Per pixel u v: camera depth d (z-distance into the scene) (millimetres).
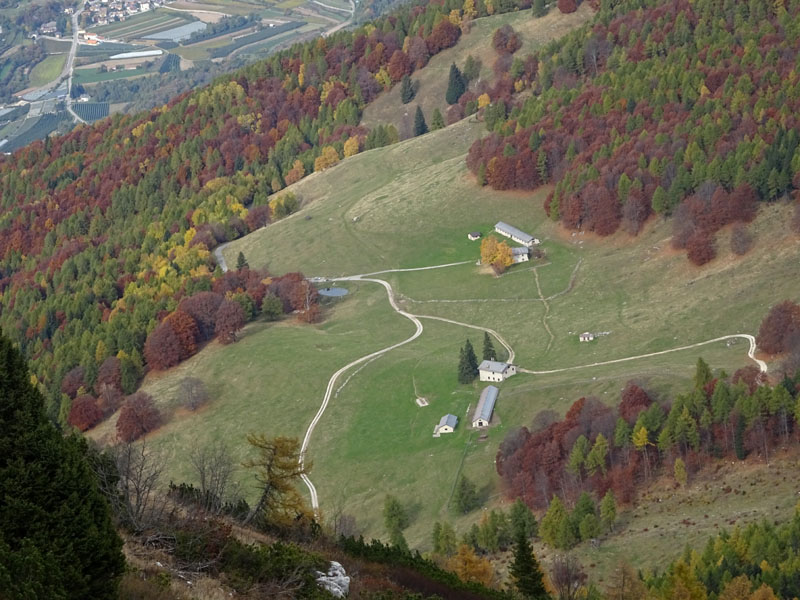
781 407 153000
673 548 133000
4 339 64938
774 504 139000
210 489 93375
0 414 63281
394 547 98500
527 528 144750
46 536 60750
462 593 89188
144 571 67250
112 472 81188
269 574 71375
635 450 157875
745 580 106938
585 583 128500
